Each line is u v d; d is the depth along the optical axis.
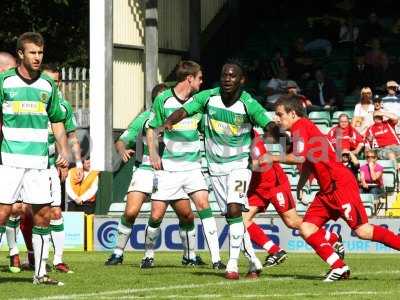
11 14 79.62
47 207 26.38
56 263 31.44
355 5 68.56
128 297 24.02
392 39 66.06
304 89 61.75
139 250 46.25
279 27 68.75
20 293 24.88
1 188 25.72
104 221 47.12
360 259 38.75
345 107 60.31
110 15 54.22
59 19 80.31
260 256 40.62
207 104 28.30
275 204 33.03
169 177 32.88
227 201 28.33
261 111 27.94
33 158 25.89
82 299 23.64
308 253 44.25
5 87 25.55
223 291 25.34
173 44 60.25
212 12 65.25
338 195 27.67
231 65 27.97
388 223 45.34
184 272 31.06
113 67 54.88
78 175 30.88
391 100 56.47
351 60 63.62
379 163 51.28
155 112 31.95
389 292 25.09
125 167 54.31
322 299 23.56
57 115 26.19
